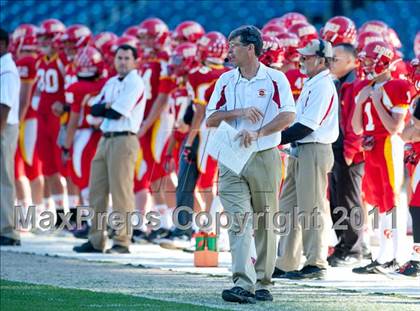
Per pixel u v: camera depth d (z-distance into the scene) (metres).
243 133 26.17
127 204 38.03
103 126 38.09
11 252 38.41
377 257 32.94
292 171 31.48
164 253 38.12
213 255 34.28
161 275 32.31
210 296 28.03
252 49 26.69
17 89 39.75
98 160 38.22
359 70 35.09
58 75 44.50
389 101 32.06
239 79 26.86
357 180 34.47
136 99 37.72
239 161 26.25
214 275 32.25
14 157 41.56
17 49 45.16
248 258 26.56
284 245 31.48
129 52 37.81
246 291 26.61
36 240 42.44
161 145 41.53
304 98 30.52
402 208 32.75
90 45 42.53
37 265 34.72
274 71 26.81
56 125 44.41
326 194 31.34
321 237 31.09
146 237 41.75
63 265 34.72
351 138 34.19
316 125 30.30
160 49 42.56
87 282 30.81
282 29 36.81
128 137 37.81
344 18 36.81
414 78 31.58
